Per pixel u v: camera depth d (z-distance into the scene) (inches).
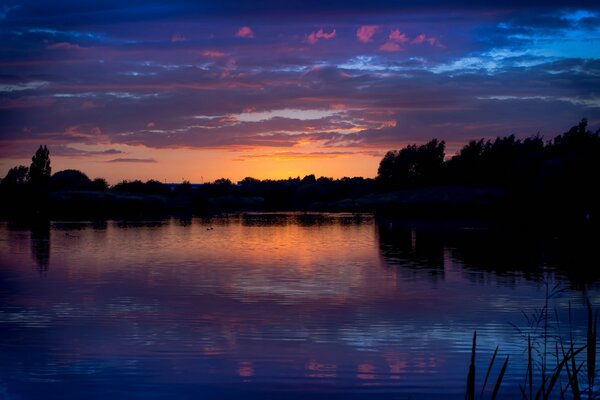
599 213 2576.3
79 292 843.4
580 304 743.7
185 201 5994.1
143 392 434.6
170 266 1163.9
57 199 4618.6
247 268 1133.1
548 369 474.6
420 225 2640.3
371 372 478.0
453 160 5639.8
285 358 514.3
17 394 428.5
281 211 5378.9
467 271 1083.9
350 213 4579.2
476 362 500.1
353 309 720.3
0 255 1368.1
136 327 621.9
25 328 616.4
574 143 3442.4
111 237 1958.7
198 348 543.2
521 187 3405.5
